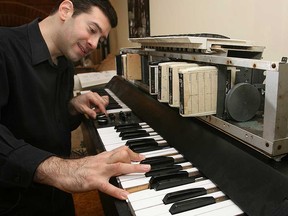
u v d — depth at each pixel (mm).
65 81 1165
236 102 707
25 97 944
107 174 650
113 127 1163
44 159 661
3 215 914
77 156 2186
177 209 570
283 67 524
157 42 1081
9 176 660
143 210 578
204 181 698
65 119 1181
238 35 1241
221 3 1337
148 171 706
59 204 1147
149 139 977
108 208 693
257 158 614
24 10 4691
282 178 535
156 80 980
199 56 808
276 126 550
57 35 1001
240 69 760
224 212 569
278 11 1016
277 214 496
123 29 3420
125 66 1447
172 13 1913
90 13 955
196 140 829
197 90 730
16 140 707
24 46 945
